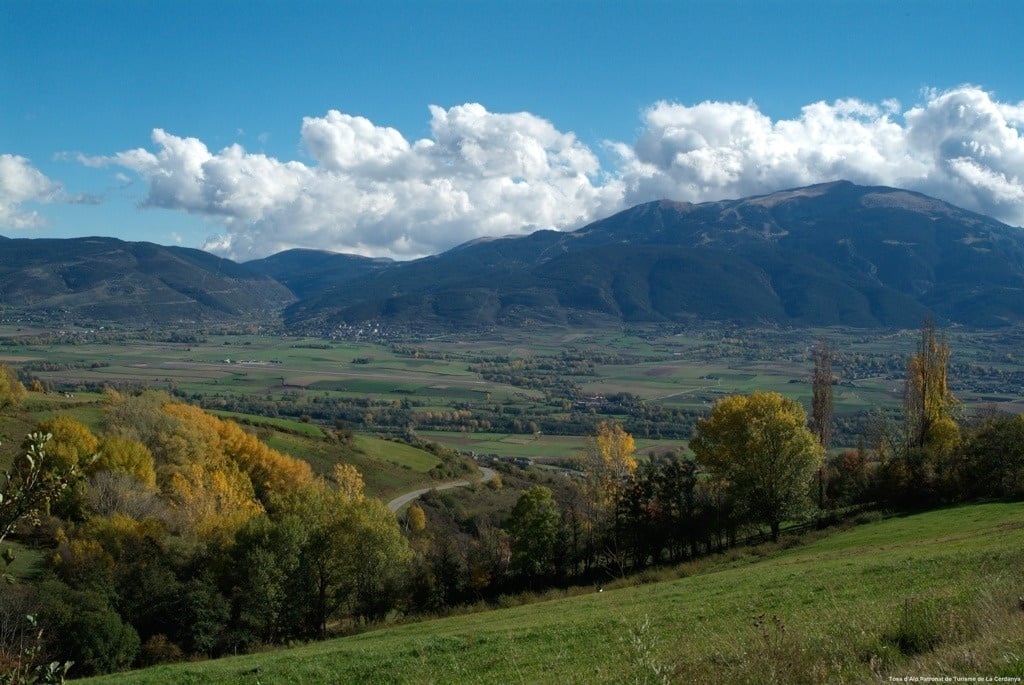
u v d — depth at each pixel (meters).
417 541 80.75
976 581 21.33
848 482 76.44
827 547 49.34
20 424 82.19
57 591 43.78
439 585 61.59
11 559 7.57
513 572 65.62
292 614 55.78
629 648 23.50
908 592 24.30
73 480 8.19
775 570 38.97
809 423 73.88
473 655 27.05
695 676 15.00
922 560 30.94
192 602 49.66
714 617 26.66
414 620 53.94
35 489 7.72
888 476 65.94
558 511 67.81
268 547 55.47
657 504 65.69
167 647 46.81
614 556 63.75
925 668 12.32
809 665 14.15
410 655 28.55
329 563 59.25
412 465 119.12
